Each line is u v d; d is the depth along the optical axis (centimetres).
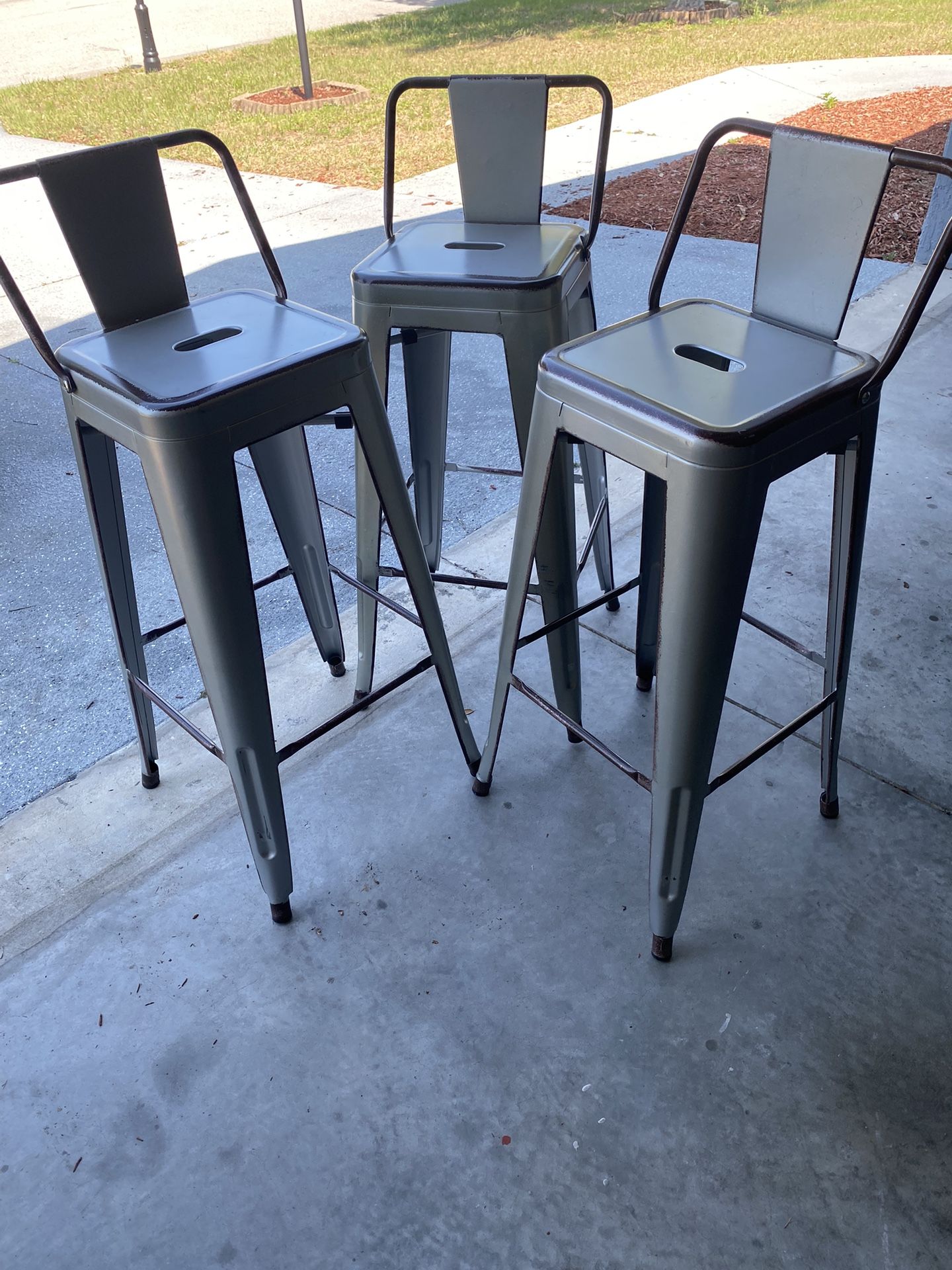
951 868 151
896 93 650
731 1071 126
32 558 237
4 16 1359
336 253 420
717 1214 112
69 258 444
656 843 128
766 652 193
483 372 320
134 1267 111
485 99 148
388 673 194
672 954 140
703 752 119
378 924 147
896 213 434
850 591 131
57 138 665
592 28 983
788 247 124
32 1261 111
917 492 238
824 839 156
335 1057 130
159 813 166
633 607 209
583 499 243
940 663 189
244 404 111
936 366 294
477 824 162
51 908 150
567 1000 135
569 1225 112
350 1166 119
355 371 121
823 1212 112
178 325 129
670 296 358
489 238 153
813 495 241
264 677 125
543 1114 123
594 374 113
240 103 717
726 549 105
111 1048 132
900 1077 125
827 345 122
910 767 168
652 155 550
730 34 911
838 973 137
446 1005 136
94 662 202
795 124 590
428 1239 112
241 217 479
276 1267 110
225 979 140
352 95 723
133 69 933
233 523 114
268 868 141
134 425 109
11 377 330
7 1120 124
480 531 236
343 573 165
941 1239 110
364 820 164
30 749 181
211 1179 118
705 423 100
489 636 202
